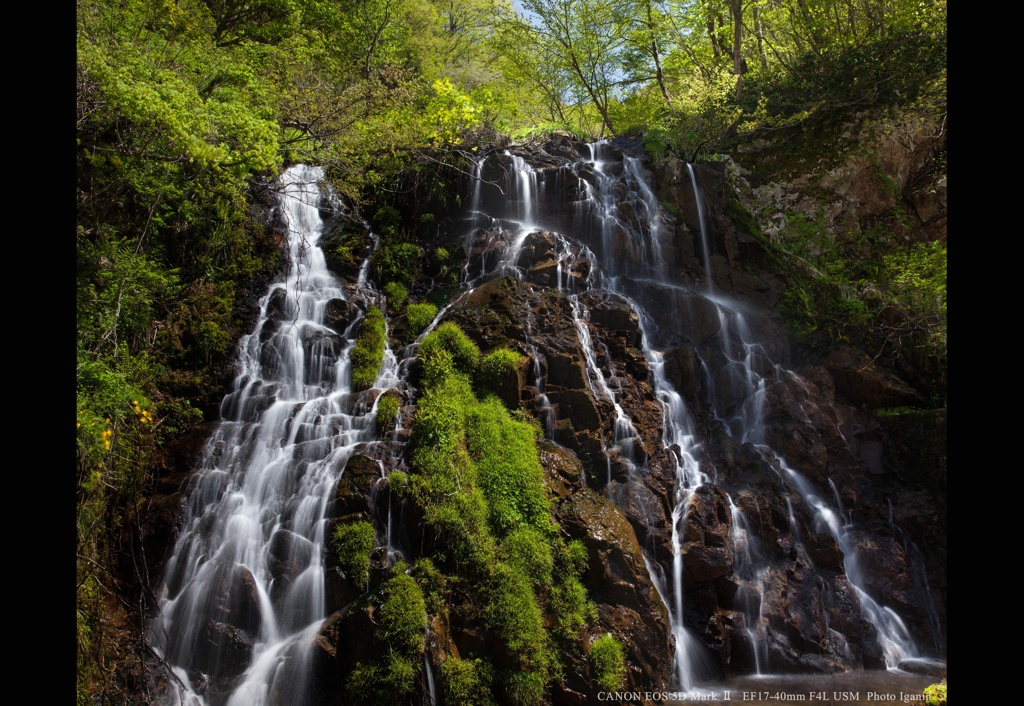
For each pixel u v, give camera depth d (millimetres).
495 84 19047
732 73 18703
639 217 12500
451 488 7746
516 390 9008
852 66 15414
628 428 9289
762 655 8148
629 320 10508
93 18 8453
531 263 11102
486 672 6699
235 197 9703
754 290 12523
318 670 6645
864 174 14938
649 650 7344
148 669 6844
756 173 15867
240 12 14086
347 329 10414
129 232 8914
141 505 7832
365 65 17016
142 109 7090
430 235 12141
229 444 8500
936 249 12258
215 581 7395
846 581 9102
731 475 9766
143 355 8461
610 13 17656
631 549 7840
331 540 7473
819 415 10859
